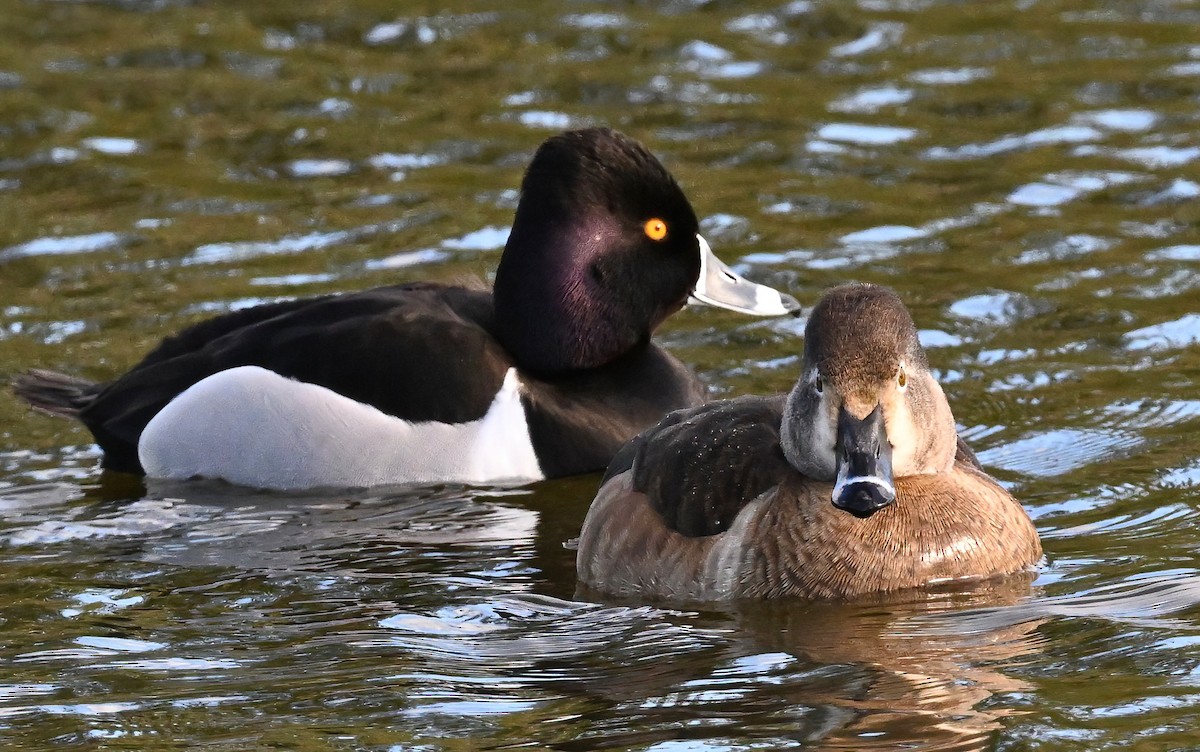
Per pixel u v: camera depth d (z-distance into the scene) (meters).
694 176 16.44
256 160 17.06
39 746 7.93
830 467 9.21
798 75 18.86
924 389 9.22
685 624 9.10
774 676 8.36
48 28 20.47
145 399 12.27
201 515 11.35
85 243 15.28
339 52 19.81
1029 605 9.08
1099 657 8.36
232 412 12.01
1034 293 13.95
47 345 13.42
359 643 9.10
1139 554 9.75
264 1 21.20
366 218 15.72
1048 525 10.34
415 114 18.11
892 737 7.59
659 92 18.50
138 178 16.64
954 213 15.54
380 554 10.58
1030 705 7.86
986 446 11.59
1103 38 19.50
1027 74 18.61
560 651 8.88
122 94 18.64
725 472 9.63
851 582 9.27
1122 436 11.58
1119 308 13.62
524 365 12.33
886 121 17.61
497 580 10.07
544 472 11.95
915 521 9.31
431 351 12.02
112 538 10.89
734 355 13.34
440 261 14.72
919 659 8.45
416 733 7.92
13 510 11.39
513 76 19.00
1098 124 17.30
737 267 14.58
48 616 9.60
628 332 12.38
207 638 9.24
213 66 19.42
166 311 13.94
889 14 20.47
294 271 14.62
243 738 7.94
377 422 11.88
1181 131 17.00
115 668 8.83
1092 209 15.48
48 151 17.22
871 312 9.04
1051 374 12.62
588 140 12.29
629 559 9.72
